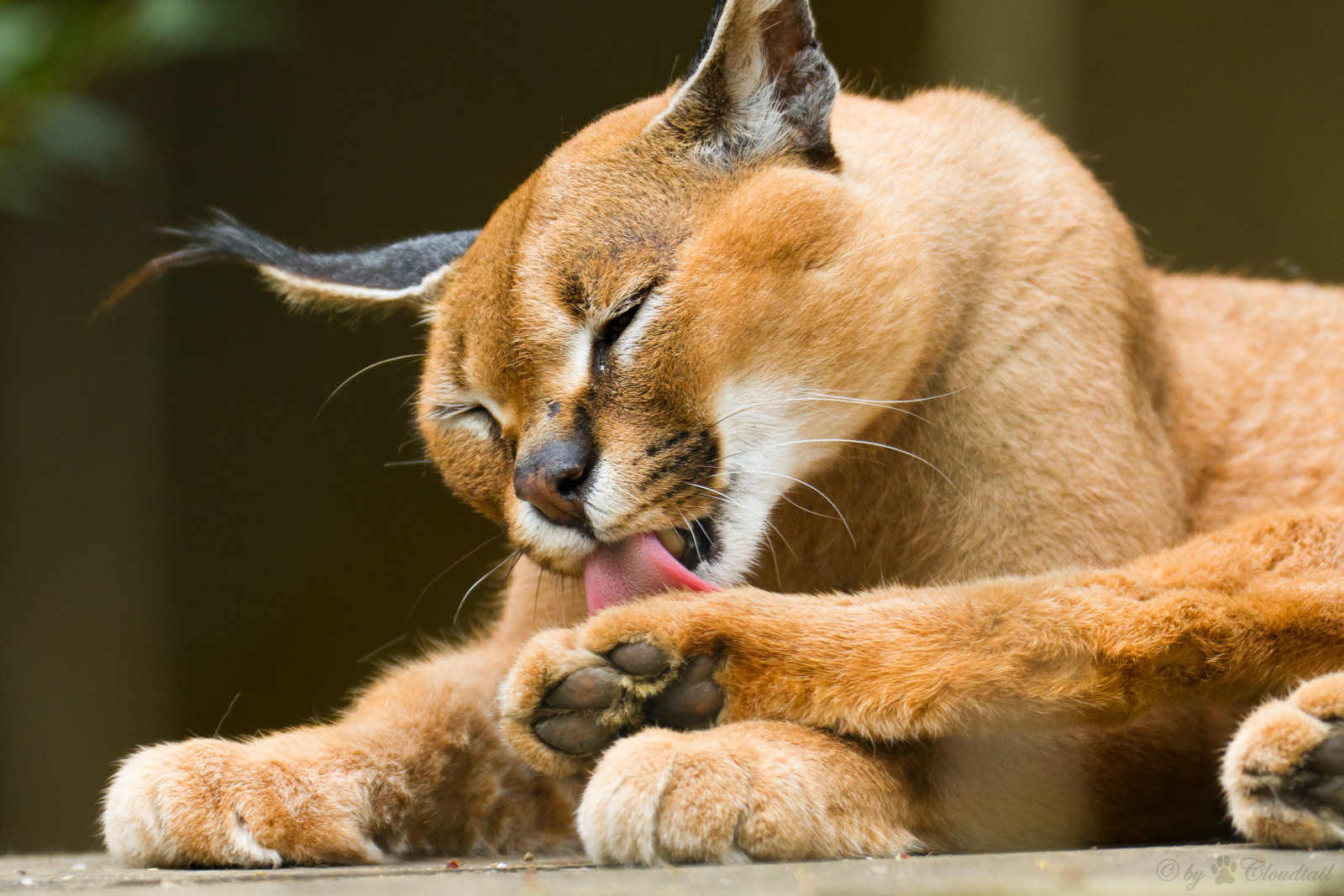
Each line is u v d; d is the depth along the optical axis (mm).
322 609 22609
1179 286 10180
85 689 20688
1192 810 7402
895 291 7633
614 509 6930
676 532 7215
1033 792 6613
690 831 5695
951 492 7785
